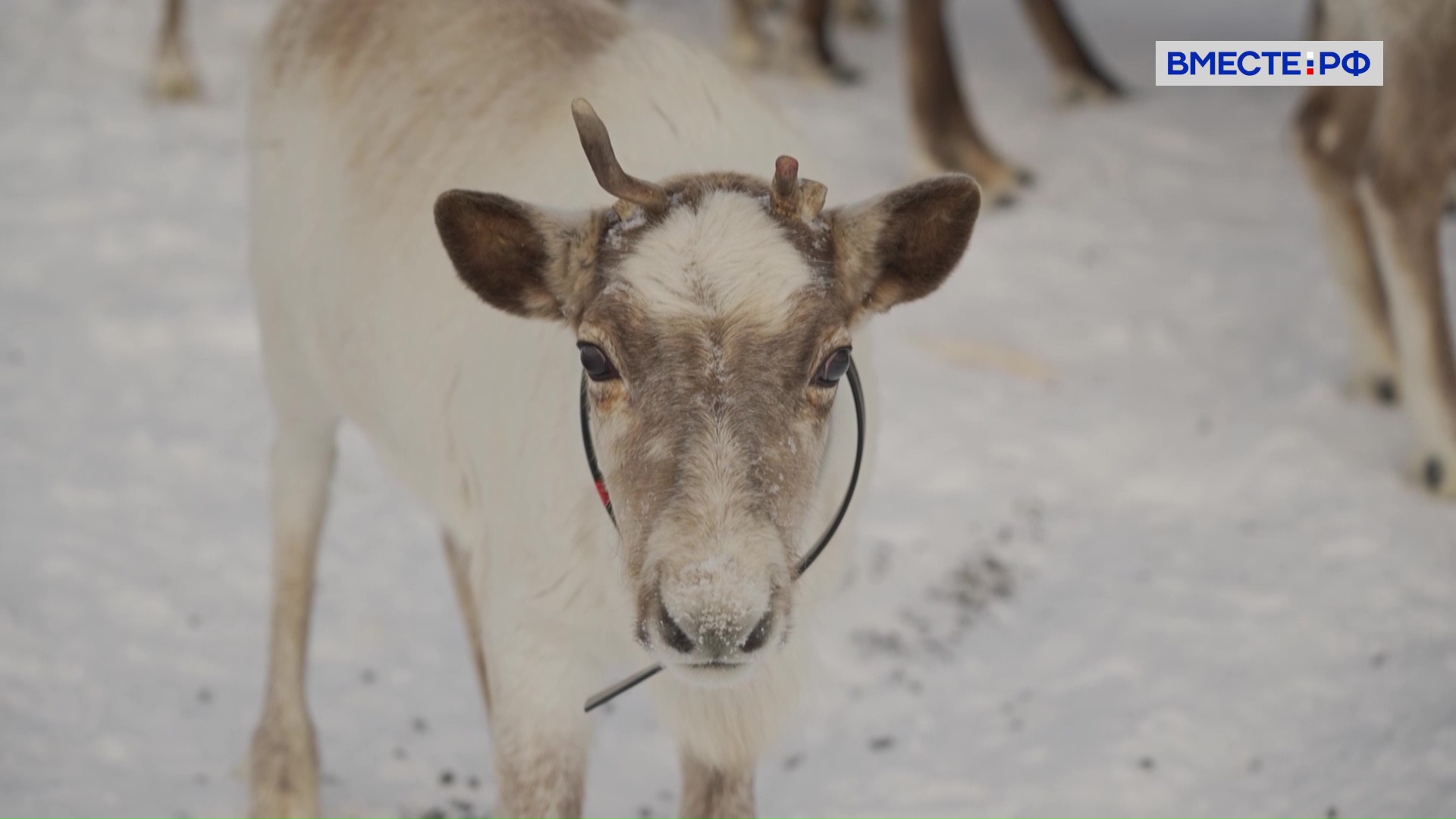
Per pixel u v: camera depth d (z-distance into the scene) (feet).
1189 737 26.32
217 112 54.08
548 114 20.26
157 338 39.70
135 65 57.72
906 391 38.47
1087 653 28.91
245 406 37.29
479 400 19.36
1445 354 33.37
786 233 15.66
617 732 27.04
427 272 20.51
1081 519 33.65
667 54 20.54
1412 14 31.68
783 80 57.26
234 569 31.14
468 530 20.95
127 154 50.34
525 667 18.66
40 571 30.14
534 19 21.52
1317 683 27.66
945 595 30.81
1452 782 24.20
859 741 26.78
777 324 15.10
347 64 23.06
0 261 43.11
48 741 25.27
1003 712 27.37
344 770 25.57
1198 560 31.99
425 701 27.58
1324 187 36.68
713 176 16.56
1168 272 44.70
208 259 43.88
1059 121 55.11
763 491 14.67
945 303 42.96
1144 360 40.42
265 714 24.16
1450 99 31.89
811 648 19.63
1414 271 33.19
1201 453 35.96
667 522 14.48
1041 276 44.50
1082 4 71.20
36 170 48.85
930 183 16.25
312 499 25.11
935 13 47.29
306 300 23.27
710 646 14.15
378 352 21.40
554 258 16.39
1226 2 71.82
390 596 30.53
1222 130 54.49
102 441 35.24
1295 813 24.23
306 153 23.34
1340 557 31.71
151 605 29.66
